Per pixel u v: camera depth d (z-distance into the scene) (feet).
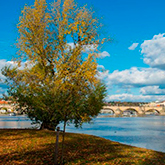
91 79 62.03
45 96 65.98
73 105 49.49
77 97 51.42
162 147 105.19
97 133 167.53
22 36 81.66
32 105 84.33
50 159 43.50
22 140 61.93
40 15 82.28
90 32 81.87
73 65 67.36
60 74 65.72
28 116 94.02
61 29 81.35
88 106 56.03
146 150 64.54
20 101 85.76
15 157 43.16
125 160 46.78
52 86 63.72
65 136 77.56
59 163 41.47
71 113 48.44
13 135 70.18
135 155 54.03
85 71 62.54
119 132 176.86
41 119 88.48
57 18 83.30
